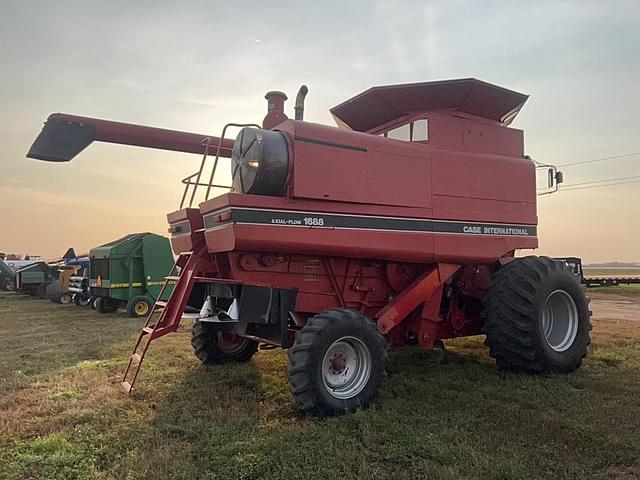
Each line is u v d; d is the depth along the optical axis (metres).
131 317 11.84
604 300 16.45
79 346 7.39
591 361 6.11
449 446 3.33
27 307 14.67
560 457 3.17
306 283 5.00
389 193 4.97
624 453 3.20
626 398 4.43
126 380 5.17
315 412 4.03
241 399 4.57
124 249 12.28
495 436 3.53
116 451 3.32
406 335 5.68
